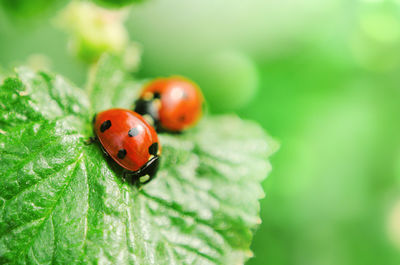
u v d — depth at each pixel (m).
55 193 0.10
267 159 0.11
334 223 0.16
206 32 0.17
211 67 0.17
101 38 0.12
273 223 0.15
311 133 0.16
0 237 0.10
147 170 0.11
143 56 0.16
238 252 0.11
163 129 0.11
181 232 0.11
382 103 0.17
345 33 0.17
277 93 0.17
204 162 0.11
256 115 0.17
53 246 0.10
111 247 0.10
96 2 0.11
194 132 0.12
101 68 0.11
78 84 0.14
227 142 0.11
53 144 0.10
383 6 0.17
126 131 0.11
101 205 0.10
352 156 0.17
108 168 0.11
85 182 0.10
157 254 0.10
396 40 0.17
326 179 0.16
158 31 0.17
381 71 0.17
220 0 0.17
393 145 0.17
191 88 0.12
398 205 0.16
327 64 0.17
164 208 0.11
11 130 0.10
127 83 0.11
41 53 0.14
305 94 0.17
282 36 0.17
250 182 0.11
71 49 0.12
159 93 0.11
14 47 0.14
